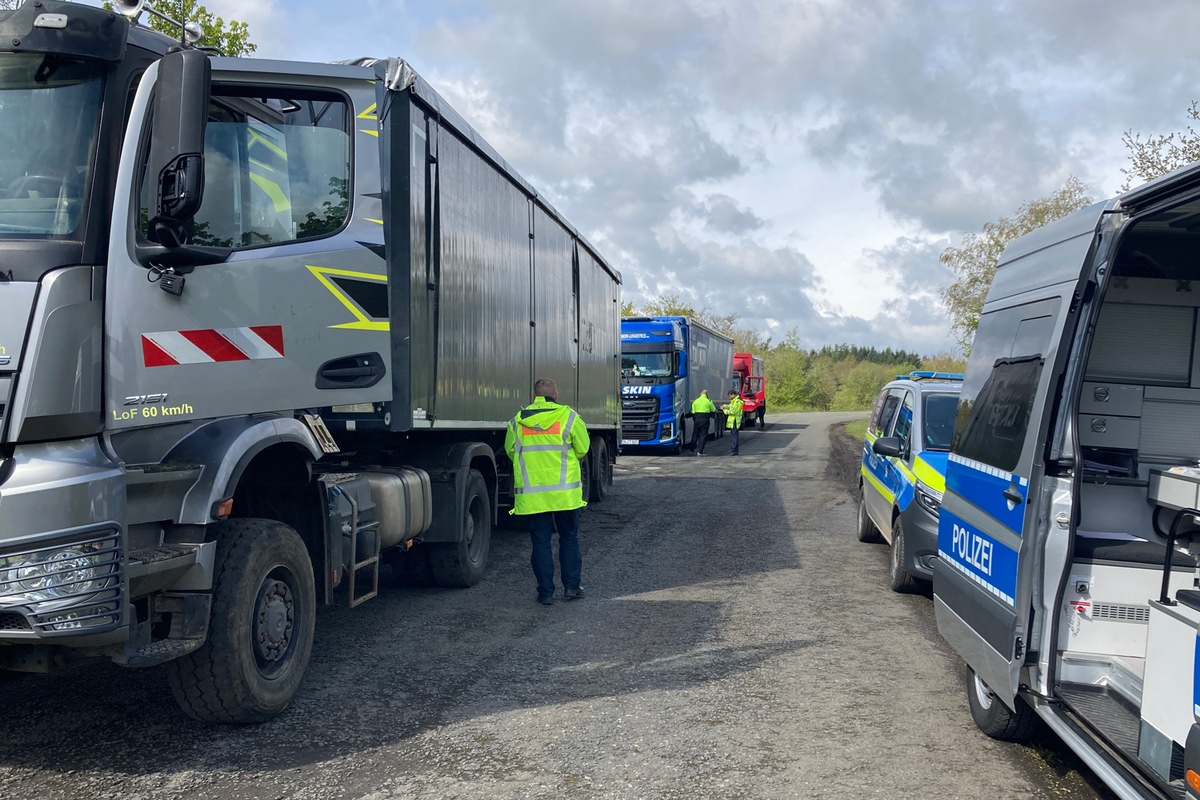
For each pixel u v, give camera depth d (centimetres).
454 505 766
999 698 437
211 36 1311
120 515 373
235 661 439
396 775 408
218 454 435
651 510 1323
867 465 1038
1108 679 388
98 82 408
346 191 557
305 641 498
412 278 618
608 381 1463
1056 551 383
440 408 690
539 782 402
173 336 429
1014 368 441
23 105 397
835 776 412
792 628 676
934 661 599
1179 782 305
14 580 350
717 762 427
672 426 2461
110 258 400
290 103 533
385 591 796
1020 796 395
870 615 719
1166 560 348
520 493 740
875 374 10144
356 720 477
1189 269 451
